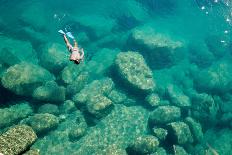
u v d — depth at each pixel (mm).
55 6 22594
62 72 16219
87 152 13539
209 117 17266
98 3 25203
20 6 21172
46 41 18922
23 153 7633
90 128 14742
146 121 16125
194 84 19984
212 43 24234
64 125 14367
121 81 17797
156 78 19531
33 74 15062
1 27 18797
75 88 15930
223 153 15727
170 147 14844
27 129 8188
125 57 18281
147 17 25766
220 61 23250
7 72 14422
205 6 27359
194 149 15211
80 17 22422
